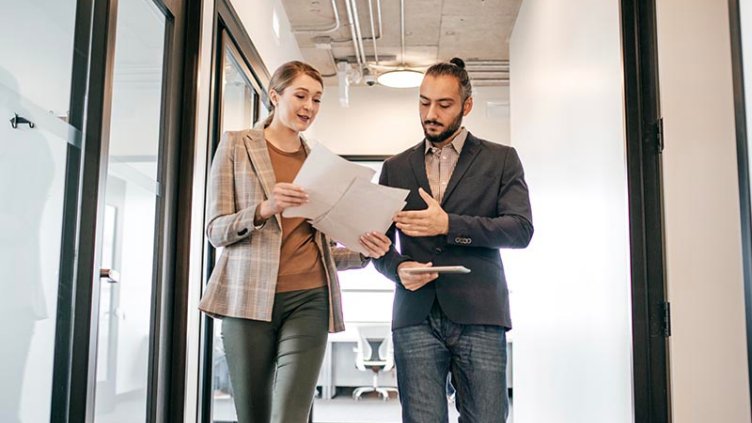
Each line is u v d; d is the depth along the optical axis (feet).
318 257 6.29
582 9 8.82
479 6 15.20
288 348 5.97
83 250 5.44
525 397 13.11
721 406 6.62
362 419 18.25
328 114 21.04
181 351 7.74
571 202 9.39
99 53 5.66
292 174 6.32
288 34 15.83
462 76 6.15
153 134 7.34
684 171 6.87
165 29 7.68
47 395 5.04
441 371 6.01
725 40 6.98
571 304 9.32
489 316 5.86
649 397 6.66
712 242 6.81
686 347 6.71
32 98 4.74
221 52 9.50
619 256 7.20
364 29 16.48
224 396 10.69
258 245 5.87
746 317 4.71
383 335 21.65
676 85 6.96
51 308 5.07
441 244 6.03
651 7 7.04
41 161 4.88
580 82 8.91
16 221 4.57
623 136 7.08
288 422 5.80
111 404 6.31
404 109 20.93
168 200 7.60
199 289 8.40
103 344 6.12
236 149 6.13
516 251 14.43
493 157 6.23
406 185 6.36
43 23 4.87
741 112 4.74
